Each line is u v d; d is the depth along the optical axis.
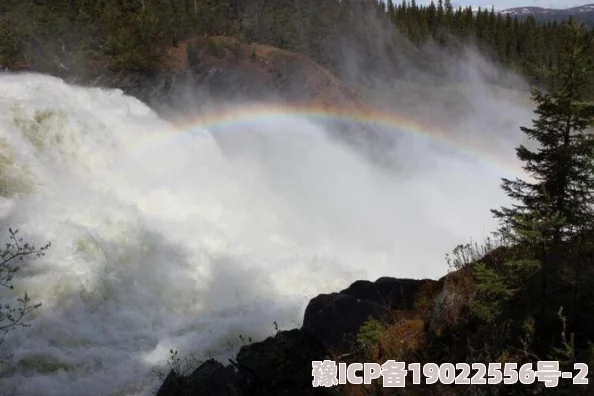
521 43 70.19
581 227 4.42
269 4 49.41
